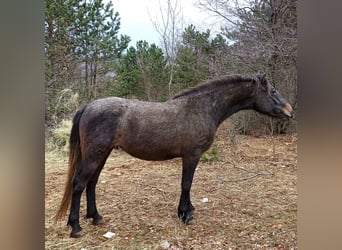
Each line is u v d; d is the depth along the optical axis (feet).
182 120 9.04
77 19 24.93
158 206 11.02
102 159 8.64
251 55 21.03
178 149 9.19
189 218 9.52
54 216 9.90
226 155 18.92
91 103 8.80
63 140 19.52
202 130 9.29
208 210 10.63
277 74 21.13
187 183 9.52
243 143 21.89
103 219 9.55
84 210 10.61
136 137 8.70
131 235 8.70
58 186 13.21
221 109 9.83
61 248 7.83
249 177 14.66
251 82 9.80
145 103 9.13
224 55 22.99
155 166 17.08
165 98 27.07
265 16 21.48
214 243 8.21
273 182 13.92
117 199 11.79
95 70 28.19
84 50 26.53
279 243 8.10
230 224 9.45
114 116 8.52
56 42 24.06
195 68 25.80
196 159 9.42
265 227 9.19
